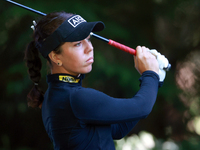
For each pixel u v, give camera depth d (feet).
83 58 19.38
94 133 18.98
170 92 66.33
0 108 65.31
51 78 20.08
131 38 63.36
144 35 65.77
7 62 61.67
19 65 57.67
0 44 61.57
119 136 23.15
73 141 18.74
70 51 19.06
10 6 55.72
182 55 74.69
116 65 59.52
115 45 21.30
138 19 65.67
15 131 68.23
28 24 57.82
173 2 66.03
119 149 72.43
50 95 19.95
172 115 74.69
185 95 72.28
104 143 19.11
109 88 63.21
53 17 19.52
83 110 18.03
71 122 18.67
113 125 22.74
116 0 61.98
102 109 17.99
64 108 18.84
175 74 73.82
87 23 19.12
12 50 60.80
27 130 68.64
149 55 20.75
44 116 21.20
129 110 18.19
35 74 22.57
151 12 65.51
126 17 64.23
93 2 59.41
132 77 59.88
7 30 59.67
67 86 19.44
